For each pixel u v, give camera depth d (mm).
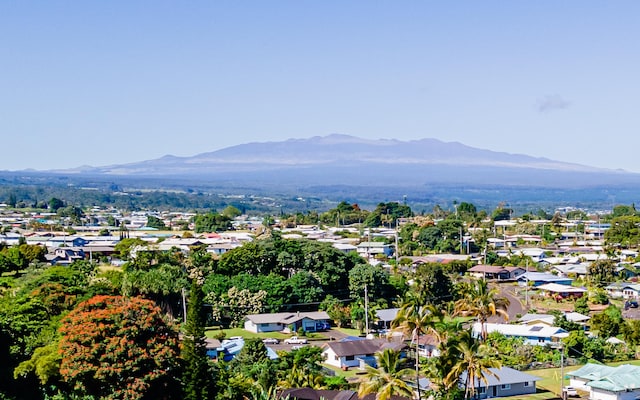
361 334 105312
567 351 90562
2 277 123188
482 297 87875
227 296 111625
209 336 100688
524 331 98375
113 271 122125
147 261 124125
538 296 132125
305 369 77438
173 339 61781
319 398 66188
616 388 74188
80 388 58938
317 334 104750
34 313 78125
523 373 79562
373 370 62656
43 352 62406
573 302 126875
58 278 102500
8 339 68125
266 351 82812
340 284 122500
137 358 58562
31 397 61750
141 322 59938
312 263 123000
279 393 66688
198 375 60531
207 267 123125
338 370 86562
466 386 68500
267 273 123875
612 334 101000
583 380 78938
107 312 59688
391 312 109812
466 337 67375
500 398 75625
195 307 64125
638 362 91375
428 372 73312
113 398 57875
